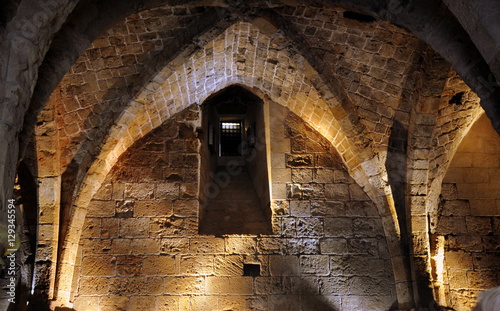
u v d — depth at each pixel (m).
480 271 8.47
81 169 8.11
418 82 7.77
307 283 8.20
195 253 8.24
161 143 8.91
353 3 5.66
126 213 8.40
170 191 8.60
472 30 4.37
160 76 7.70
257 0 6.71
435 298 8.04
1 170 3.77
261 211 9.42
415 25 5.34
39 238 7.82
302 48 7.66
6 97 3.90
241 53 8.31
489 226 8.73
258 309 8.00
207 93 9.12
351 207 8.70
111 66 7.58
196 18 7.29
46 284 7.67
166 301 7.95
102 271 8.03
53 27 4.42
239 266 8.20
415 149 8.23
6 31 3.99
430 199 8.58
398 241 8.33
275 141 9.05
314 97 8.53
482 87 4.99
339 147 8.88
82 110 7.91
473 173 9.01
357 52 7.62
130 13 5.77
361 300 8.15
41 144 7.86
